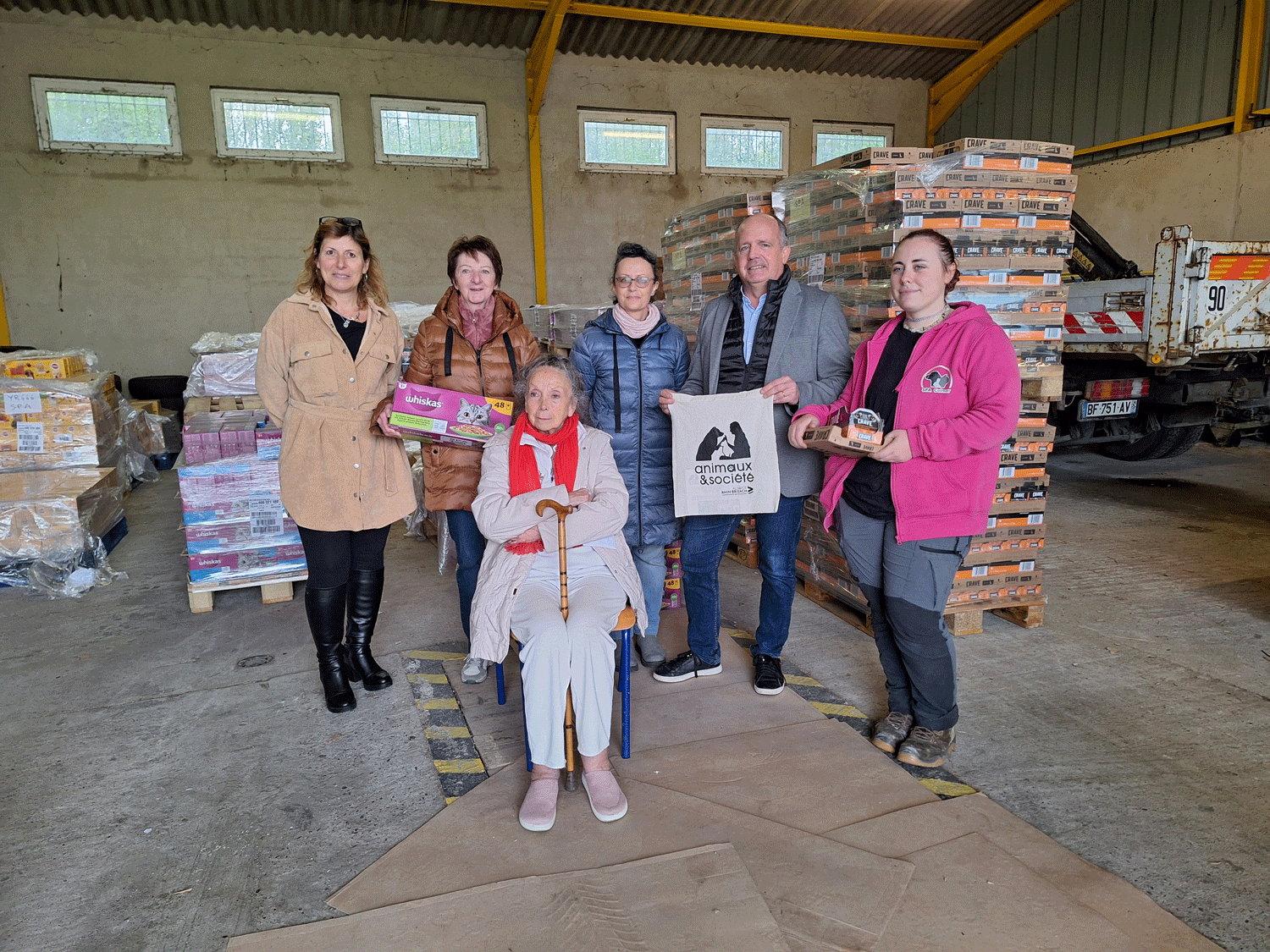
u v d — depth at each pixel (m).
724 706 2.74
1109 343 5.83
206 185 8.63
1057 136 9.95
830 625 3.50
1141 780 2.26
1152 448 6.92
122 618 3.78
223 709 2.83
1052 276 3.10
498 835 2.05
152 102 8.38
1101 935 1.67
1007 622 3.48
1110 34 9.16
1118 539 4.75
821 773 2.30
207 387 4.37
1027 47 10.15
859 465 2.31
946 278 2.17
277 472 3.86
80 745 2.60
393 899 1.83
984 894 1.79
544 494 2.25
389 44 9.02
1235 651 3.13
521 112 9.63
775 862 1.91
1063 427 6.24
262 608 3.89
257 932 1.75
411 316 6.01
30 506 4.14
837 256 3.27
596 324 2.83
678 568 3.66
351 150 9.09
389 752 2.52
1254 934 1.68
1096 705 2.71
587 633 2.12
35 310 8.30
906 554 2.18
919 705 2.37
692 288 4.15
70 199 8.25
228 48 8.51
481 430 2.62
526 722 2.16
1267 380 6.20
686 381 2.87
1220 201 8.27
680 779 2.29
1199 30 8.30
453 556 4.61
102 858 2.03
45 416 4.61
